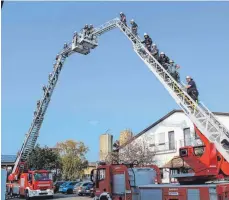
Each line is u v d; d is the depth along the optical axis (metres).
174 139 35.97
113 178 17.36
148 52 18.91
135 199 15.95
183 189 13.57
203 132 14.91
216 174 13.88
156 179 17.44
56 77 35.84
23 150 35.31
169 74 17.20
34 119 35.38
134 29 20.88
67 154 66.00
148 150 37.03
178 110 36.00
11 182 34.28
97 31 30.45
